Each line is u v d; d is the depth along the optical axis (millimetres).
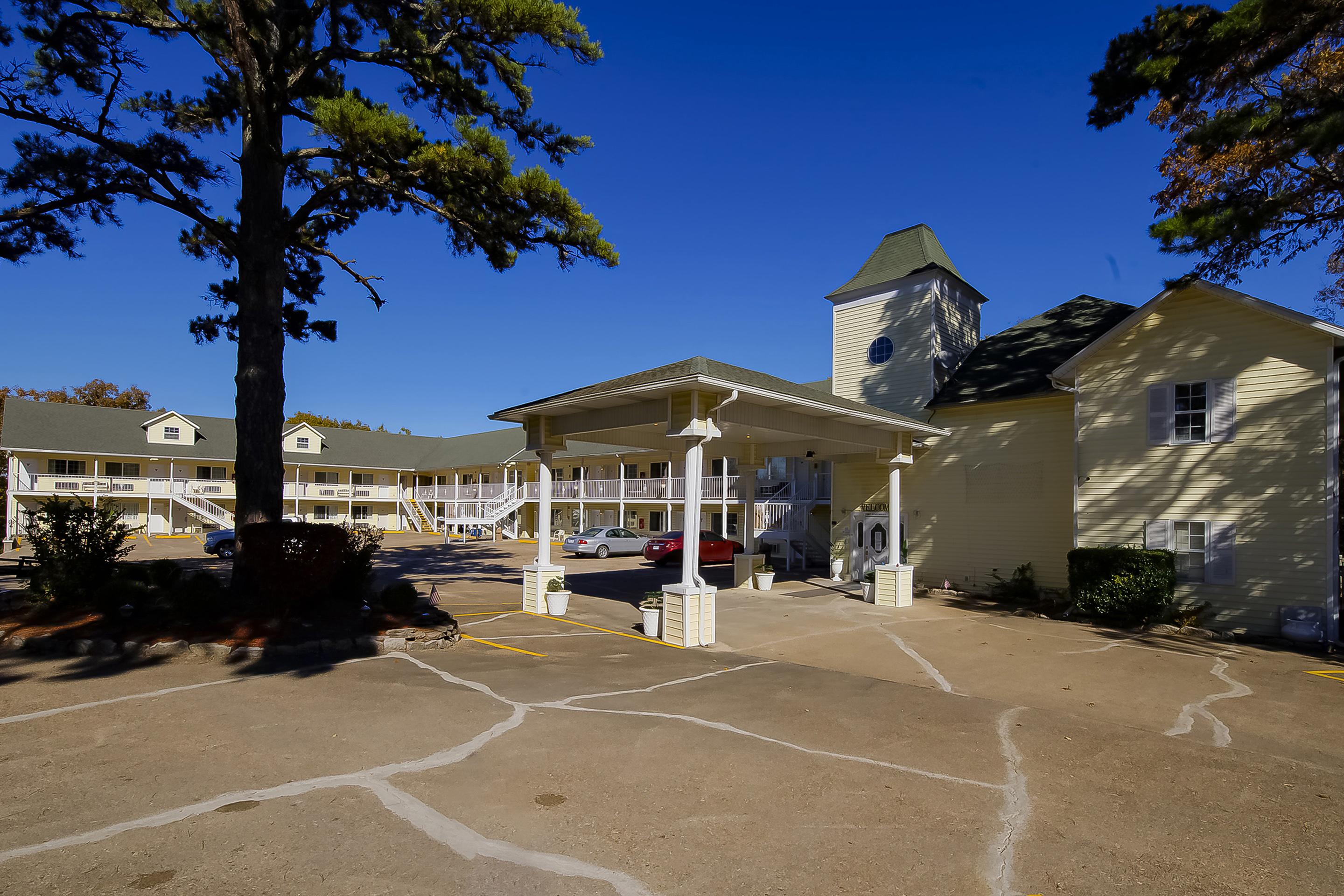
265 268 11109
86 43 10820
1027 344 18375
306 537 9469
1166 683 8477
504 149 10867
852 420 13648
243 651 8422
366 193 13820
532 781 4957
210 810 4367
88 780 4801
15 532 34250
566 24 10562
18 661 8266
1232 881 3785
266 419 10984
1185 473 12781
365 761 5254
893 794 4875
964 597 16203
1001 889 3643
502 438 47438
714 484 28984
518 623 12172
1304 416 11648
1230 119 10102
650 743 5812
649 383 10273
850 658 9750
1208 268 12031
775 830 4277
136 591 9828
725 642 10852
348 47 11109
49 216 12016
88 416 39938
